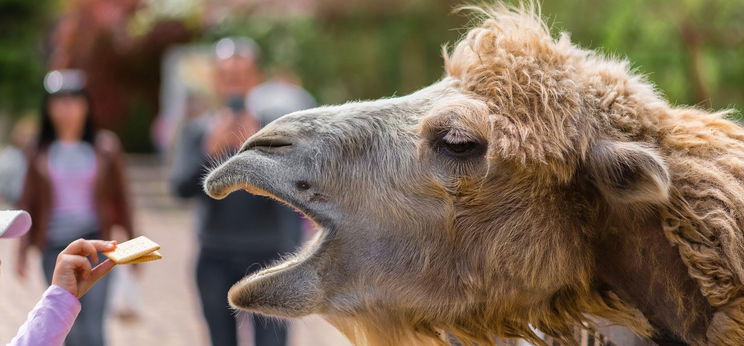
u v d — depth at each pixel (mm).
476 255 4105
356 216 4180
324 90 22016
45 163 7906
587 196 4074
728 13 12812
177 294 13648
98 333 7648
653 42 12883
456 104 4086
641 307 4117
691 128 4074
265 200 7527
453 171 4105
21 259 8031
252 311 4137
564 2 12867
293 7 21281
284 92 10633
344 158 4215
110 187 8211
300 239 8008
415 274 4152
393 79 20828
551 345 4480
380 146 4223
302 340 11008
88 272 4059
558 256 4059
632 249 4039
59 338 3943
